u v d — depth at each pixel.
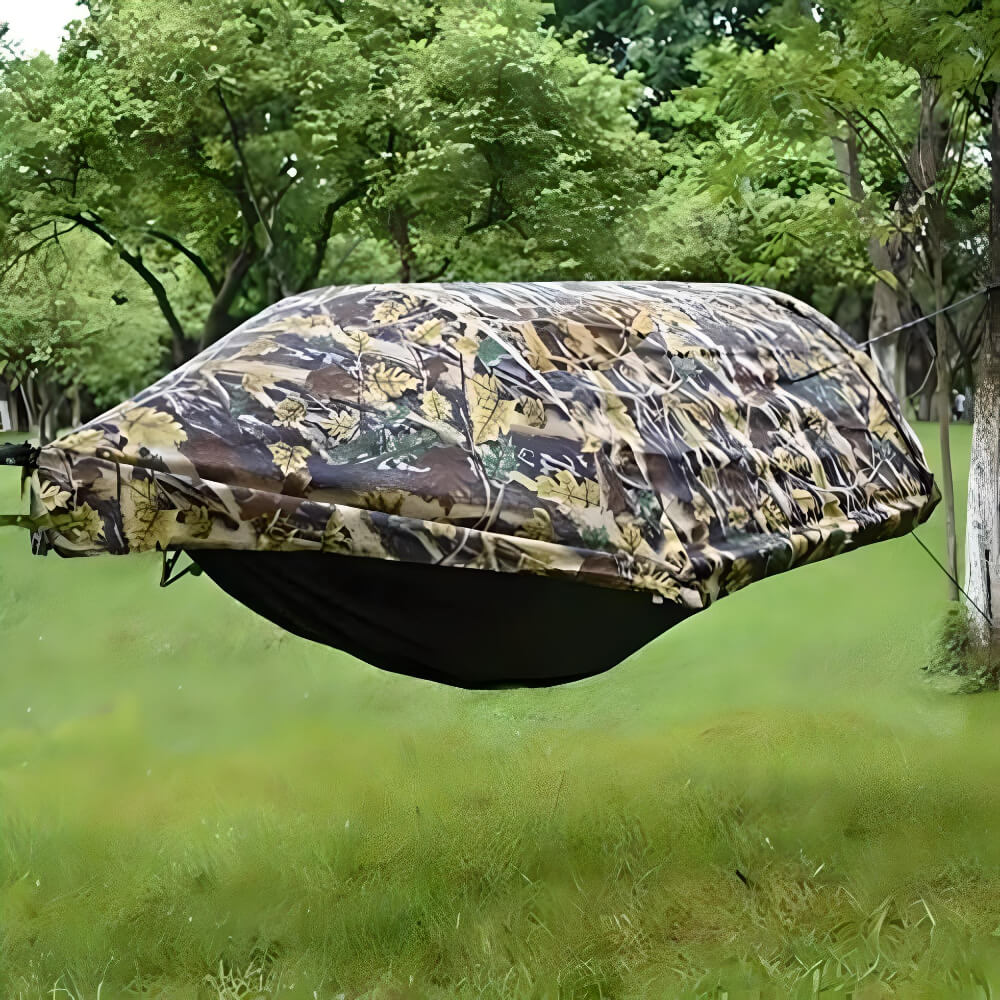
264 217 18.55
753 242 9.23
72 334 19.81
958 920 3.67
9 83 17.44
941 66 6.79
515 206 16.50
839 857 4.25
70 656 8.17
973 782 4.88
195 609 9.23
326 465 3.04
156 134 17.53
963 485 13.98
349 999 3.48
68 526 2.79
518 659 3.59
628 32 26.95
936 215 7.54
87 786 5.36
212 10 16.53
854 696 6.70
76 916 3.93
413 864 4.23
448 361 3.34
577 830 4.43
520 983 3.40
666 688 7.25
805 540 3.87
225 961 3.66
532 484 3.21
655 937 3.75
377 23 17.70
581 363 3.61
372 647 3.55
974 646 6.98
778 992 3.26
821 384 4.46
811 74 7.13
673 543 3.37
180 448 2.92
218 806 4.88
